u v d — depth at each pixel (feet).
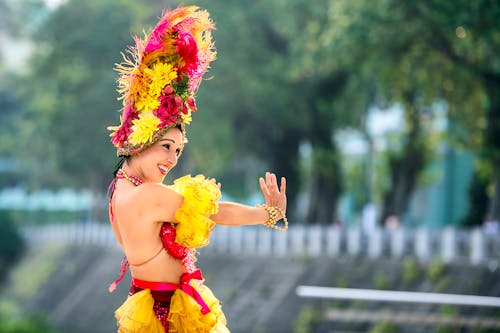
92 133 274.57
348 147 298.56
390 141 246.68
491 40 151.23
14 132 423.64
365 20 161.17
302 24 204.95
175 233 24.88
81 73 277.44
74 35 269.23
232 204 25.66
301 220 306.55
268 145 253.65
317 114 239.71
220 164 282.77
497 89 161.68
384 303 139.03
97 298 267.39
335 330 144.15
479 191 200.54
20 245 379.76
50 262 327.67
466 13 147.54
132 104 25.27
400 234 168.45
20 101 427.33
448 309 116.16
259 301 193.98
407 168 215.51
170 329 24.86
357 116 235.40
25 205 439.63
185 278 24.97
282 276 193.77
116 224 25.64
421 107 201.36
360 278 171.22
